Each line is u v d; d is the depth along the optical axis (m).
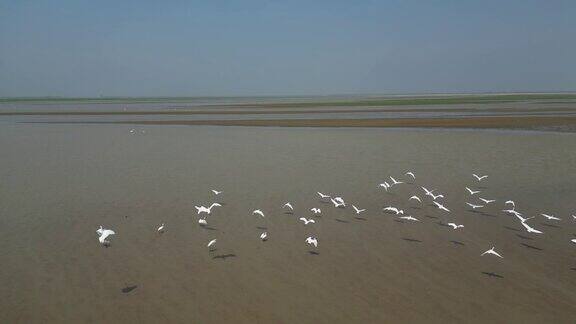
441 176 31.84
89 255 19.08
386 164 35.91
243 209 24.88
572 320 14.37
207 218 23.48
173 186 29.41
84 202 26.05
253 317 14.66
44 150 44.03
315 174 32.56
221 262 18.50
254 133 57.84
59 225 22.41
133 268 17.95
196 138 52.78
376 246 20.00
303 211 24.55
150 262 18.48
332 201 25.75
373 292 16.11
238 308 15.16
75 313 14.90
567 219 23.11
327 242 20.45
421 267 17.98
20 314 14.82
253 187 29.12
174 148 44.84
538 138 49.50
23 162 37.72
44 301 15.58
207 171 33.72
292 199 26.61
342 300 15.59
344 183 30.06
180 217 23.59
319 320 14.45
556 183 29.55
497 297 15.73
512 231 21.69
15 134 57.94
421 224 22.66
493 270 17.70
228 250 19.62
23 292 16.12
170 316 14.72
